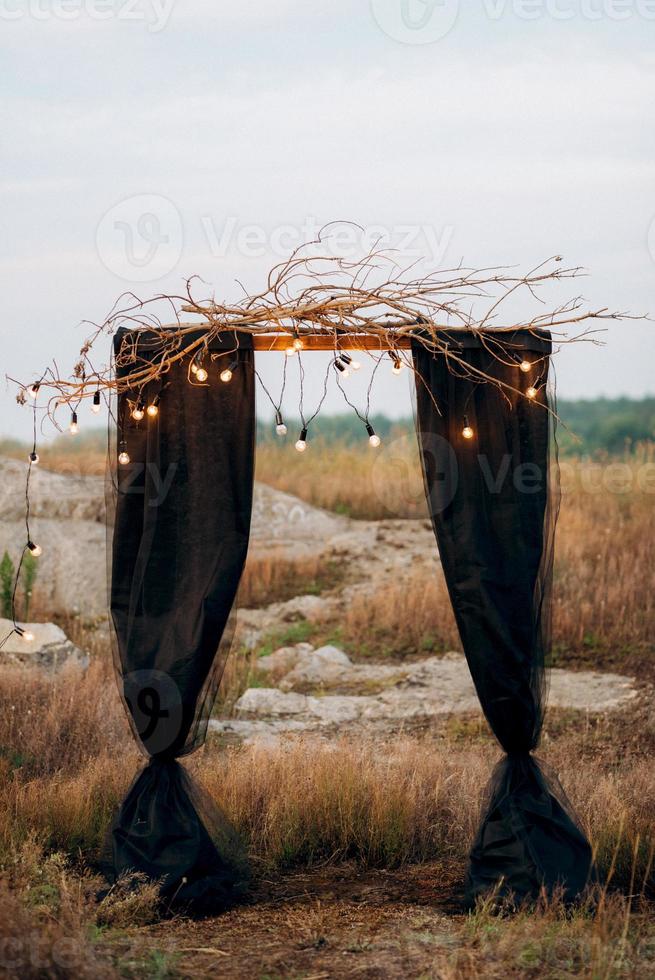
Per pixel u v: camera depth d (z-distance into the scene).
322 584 14.31
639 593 12.20
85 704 7.83
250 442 4.94
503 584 4.77
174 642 4.76
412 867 5.30
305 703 9.73
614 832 5.02
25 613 12.45
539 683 4.80
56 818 5.48
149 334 4.96
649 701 9.29
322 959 3.95
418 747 7.20
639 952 3.88
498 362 4.94
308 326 4.95
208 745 7.53
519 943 3.87
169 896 4.50
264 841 5.52
